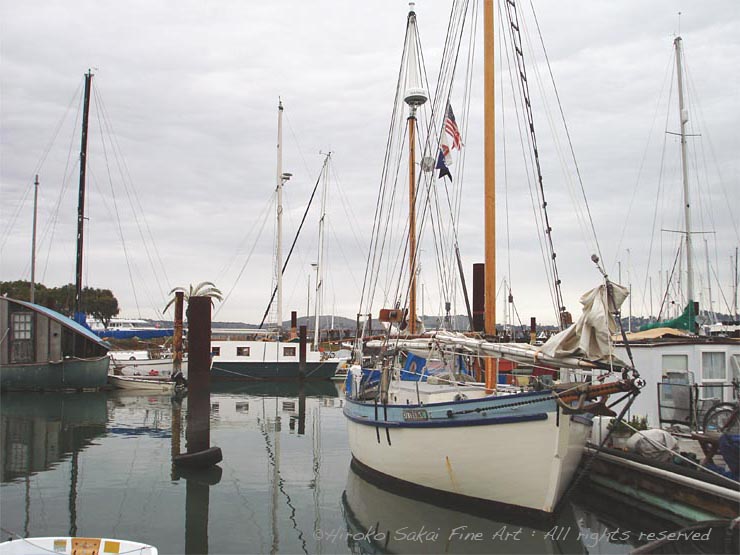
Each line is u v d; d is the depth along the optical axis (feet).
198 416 57.36
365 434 49.62
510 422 36.09
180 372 127.54
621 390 33.76
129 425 83.10
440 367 52.03
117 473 54.70
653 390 51.62
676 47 88.99
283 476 53.88
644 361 52.80
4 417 90.89
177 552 35.42
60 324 121.49
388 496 45.19
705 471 36.29
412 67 80.07
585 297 34.35
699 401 48.08
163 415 93.15
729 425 38.24
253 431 80.64
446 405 39.65
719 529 28.40
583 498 45.11
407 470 42.96
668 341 52.70
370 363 65.21
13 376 118.11
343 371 165.48
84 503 45.03
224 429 82.28
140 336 206.49
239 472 55.31
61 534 38.17
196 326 57.21
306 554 35.24
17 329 120.16
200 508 43.98
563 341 35.22
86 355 127.13
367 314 75.10
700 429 43.06
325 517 41.81
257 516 42.19
